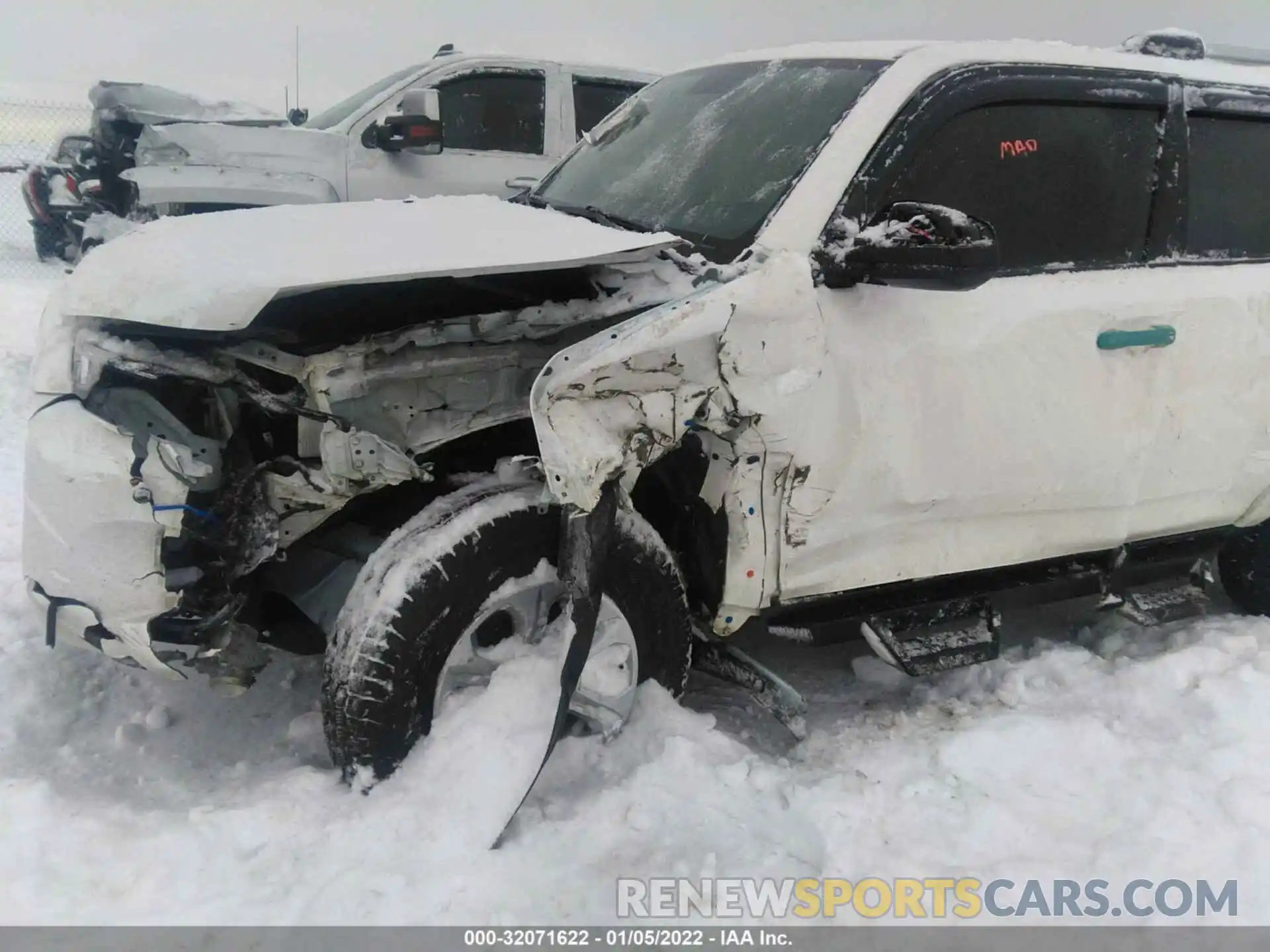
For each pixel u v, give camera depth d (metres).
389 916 2.18
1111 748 2.97
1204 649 3.47
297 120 8.19
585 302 2.66
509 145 6.63
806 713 3.11
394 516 2.86
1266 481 3.57
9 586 3.69
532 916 2.21
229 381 2.46
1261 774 2.86
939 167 2.85
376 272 2.27
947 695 3.39
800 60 3.29
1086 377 3.02
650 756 2.70
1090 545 3.29
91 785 2.65
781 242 2.66
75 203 10.14
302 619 2.98
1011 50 3.03
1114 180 3.15
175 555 2.39
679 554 2.88
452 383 2.56
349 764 2.45
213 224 2.92
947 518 2.95
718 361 2.47
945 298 2.81
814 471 2.66
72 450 2.36
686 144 3.29
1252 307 3.35
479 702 2.54
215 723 3.02
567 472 2.31
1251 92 3.46
